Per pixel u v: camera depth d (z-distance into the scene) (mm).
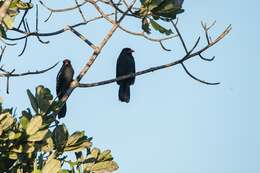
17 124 11164
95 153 11406
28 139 10922
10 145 10930
